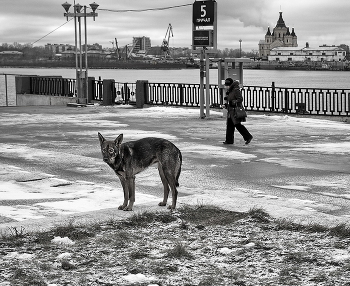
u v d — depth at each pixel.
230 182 12.18
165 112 27.47
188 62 198.12
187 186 11.78
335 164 14.09
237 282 5.95
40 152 16.25
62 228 8.00
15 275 6.19
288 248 7.13
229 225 8.36
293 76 168.75
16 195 10.80
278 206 9.29
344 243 7.30
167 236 7.81
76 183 12.00
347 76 169.00
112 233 7.94
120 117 25.50
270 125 22.19
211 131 20.47
